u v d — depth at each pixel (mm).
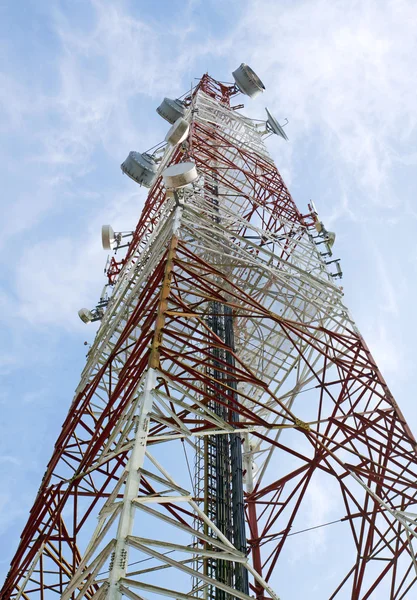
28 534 17578
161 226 23609
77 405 21219
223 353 20594
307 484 18781
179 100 39031
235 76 43250
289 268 23688
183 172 19625
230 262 24297
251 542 18828
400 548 16531
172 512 17062
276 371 25297
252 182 31672
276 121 39406
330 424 18641
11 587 16719
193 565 16484
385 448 18453
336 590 16812
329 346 20906
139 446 11102
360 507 17656
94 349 23625
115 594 8734
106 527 10609
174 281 17891
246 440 23812
